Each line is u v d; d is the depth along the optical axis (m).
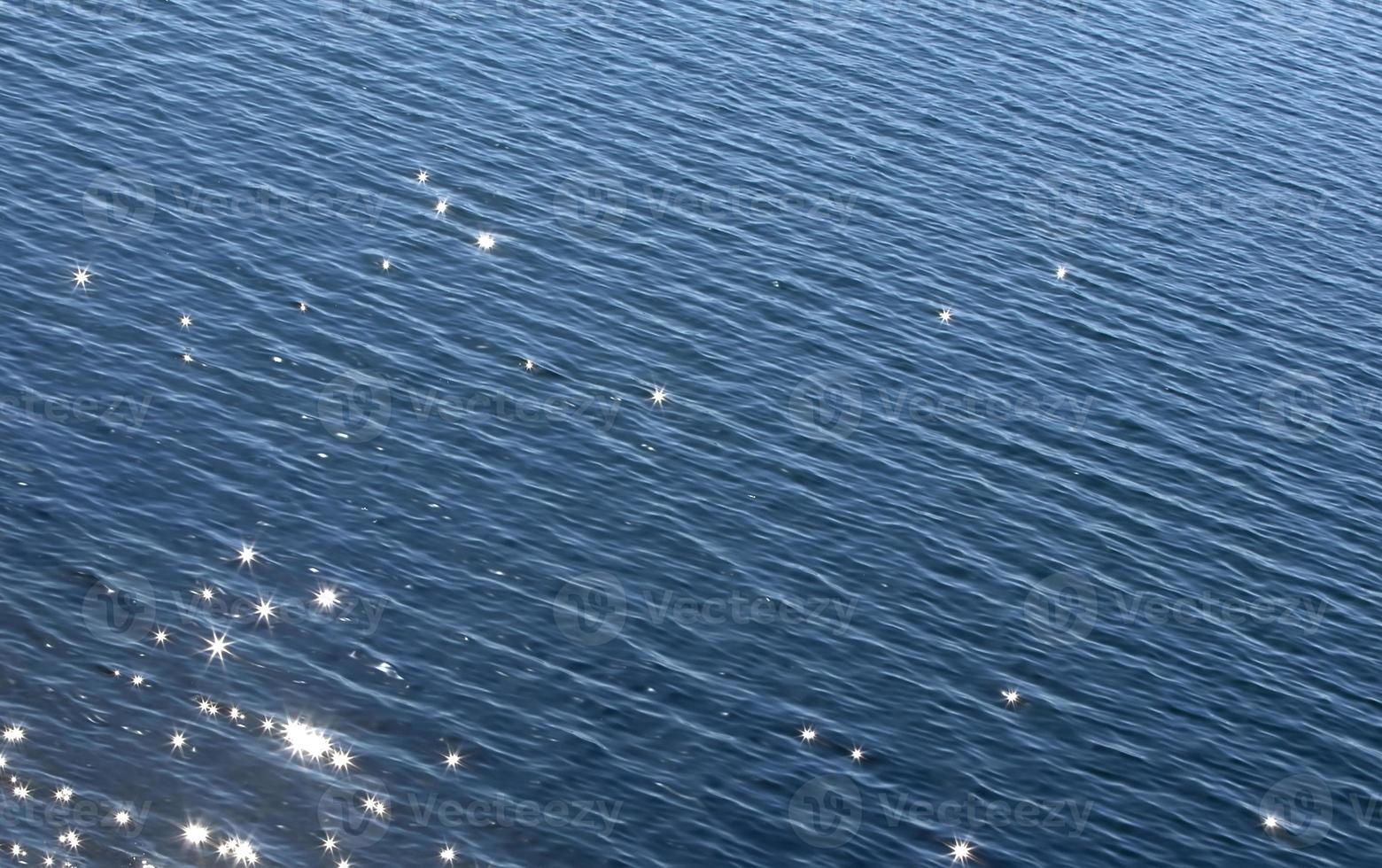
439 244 53.75
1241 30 78.19
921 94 67.62
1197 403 52.72
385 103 60.56
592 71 65.12
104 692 36.94
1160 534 46.97
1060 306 56.25
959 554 45.00
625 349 50.62
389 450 45.16
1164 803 38.53
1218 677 42.34
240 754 36.28
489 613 40.78
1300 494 49.44
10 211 51.22
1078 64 72.25
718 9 71.62
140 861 33.72
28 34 60.50
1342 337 57.31
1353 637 44.38
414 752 37.00
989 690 40.88
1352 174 67.44
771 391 49.97
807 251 56.62
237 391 46.19
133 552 40.62
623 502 44.88
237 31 63.34
